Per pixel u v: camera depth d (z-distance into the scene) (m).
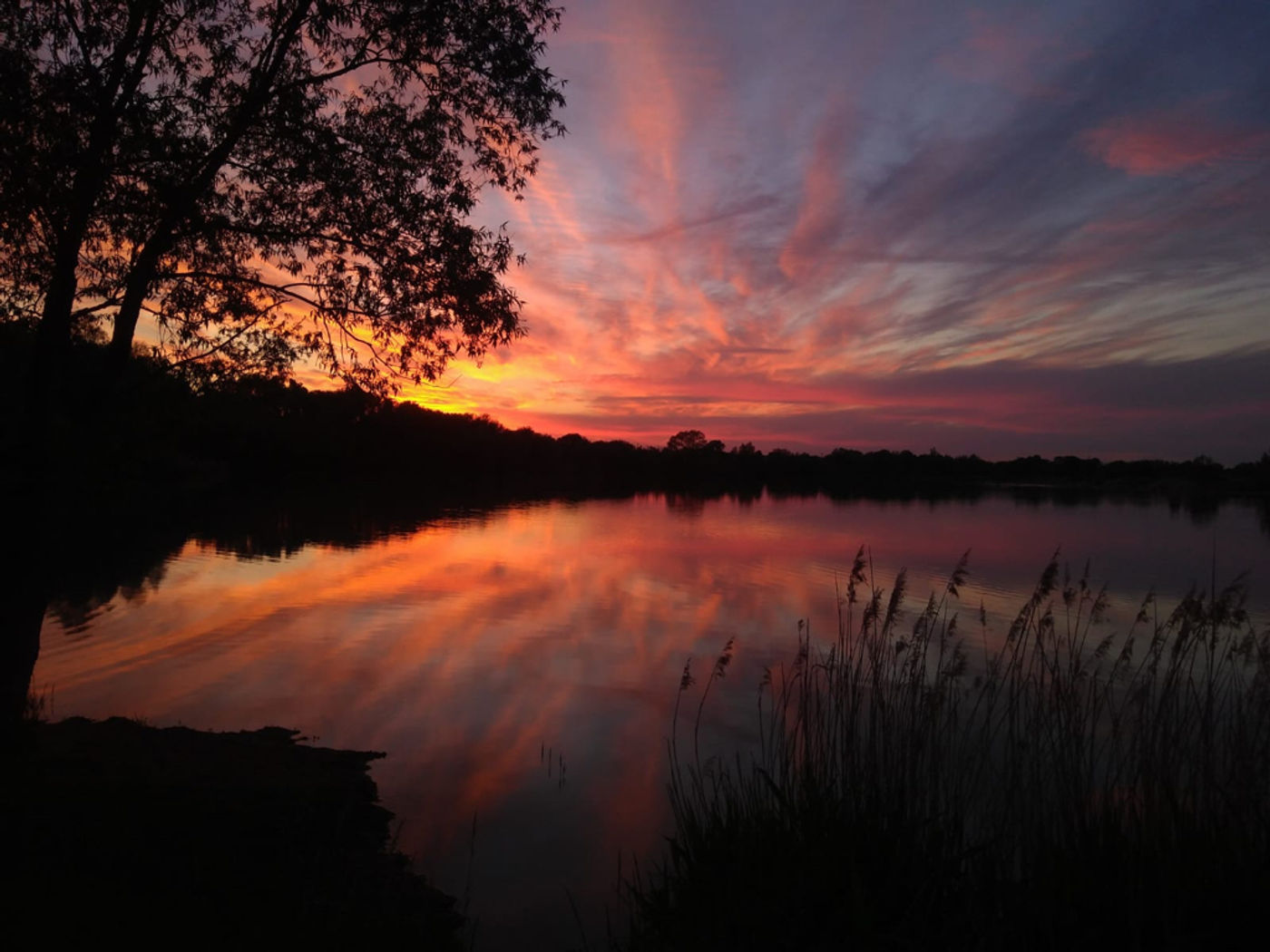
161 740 9.25
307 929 5.01
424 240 8.62
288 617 18.98
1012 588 23.62
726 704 12.44
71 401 7.68
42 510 7.31
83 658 14.73
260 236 8.40
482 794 8.78
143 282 7.63
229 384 8.60
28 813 6.01
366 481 83.19
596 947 5.77
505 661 15.23
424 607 20.61
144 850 5.68
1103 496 95.19
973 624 17.28
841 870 4.66
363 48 8.25
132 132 7.26
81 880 5.05
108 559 27.06
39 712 10.77
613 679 14.02
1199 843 4.18
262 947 4.67
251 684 13.29
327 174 8.05
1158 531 45.12
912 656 5.96
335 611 19.78
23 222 7.45
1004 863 4.44
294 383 9.10
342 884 6.02
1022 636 5.75
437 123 8.71
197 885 5.27
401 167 8.58
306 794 7.95
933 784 5.09
